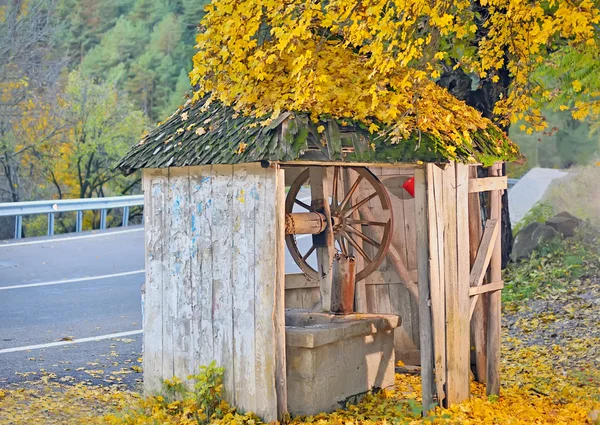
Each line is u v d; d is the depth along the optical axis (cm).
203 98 880
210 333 806
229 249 788
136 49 6544
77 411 853
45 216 3741
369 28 819
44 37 3203
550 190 2348
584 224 1691
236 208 779
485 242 865
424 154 757
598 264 1484
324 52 847
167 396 844
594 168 2317
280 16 783
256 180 761
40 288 1555
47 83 3375
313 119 751
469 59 1102
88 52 6209
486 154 829
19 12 3156
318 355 809
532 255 1556
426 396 787
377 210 1012
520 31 1009
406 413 809
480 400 836
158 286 855
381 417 800
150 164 825
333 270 895
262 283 759
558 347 1148
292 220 864
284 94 780
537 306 1349
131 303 1433
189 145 809
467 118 864
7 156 3275
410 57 784
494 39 1052
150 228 861
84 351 1131
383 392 897
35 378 996
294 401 807
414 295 987
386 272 1022
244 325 776
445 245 794
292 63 803
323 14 830
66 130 3431
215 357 802
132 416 810
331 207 927
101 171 3756
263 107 786
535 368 1053
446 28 935
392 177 1009
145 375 871
